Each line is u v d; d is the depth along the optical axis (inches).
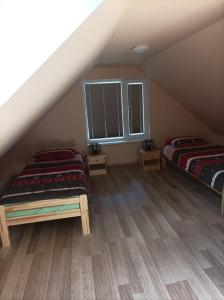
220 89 124.4
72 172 130.6
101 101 189.2
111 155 197.0
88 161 177.2
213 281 72.8
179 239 95.0
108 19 56.9
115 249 90.9
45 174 129.0
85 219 100.6
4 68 44.8
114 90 189.5
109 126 194.9
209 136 203.2
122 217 115.0
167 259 83.8
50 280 77.0
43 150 179.9
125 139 198.1
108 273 78.6
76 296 70.3
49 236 102.6
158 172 179.0
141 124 199.3
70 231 105.7
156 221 109.7
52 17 43.9
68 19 44.2
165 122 197.8
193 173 136.7
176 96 182.7
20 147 183.2
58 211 98.6
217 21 83.2
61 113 182.5
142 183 158.2
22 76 45.8
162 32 95.0
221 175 114.2
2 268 83.8
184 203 126.4
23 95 53.7
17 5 42.6
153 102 193.2
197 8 72.1
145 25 85.5
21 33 43.8
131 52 132.0
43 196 97.9
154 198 134.6
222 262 81.0
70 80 108.8
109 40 100.0
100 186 156.6
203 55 107.2
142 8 69.8
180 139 181.3
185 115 198.1
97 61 149.8
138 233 100.8
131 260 84.3
